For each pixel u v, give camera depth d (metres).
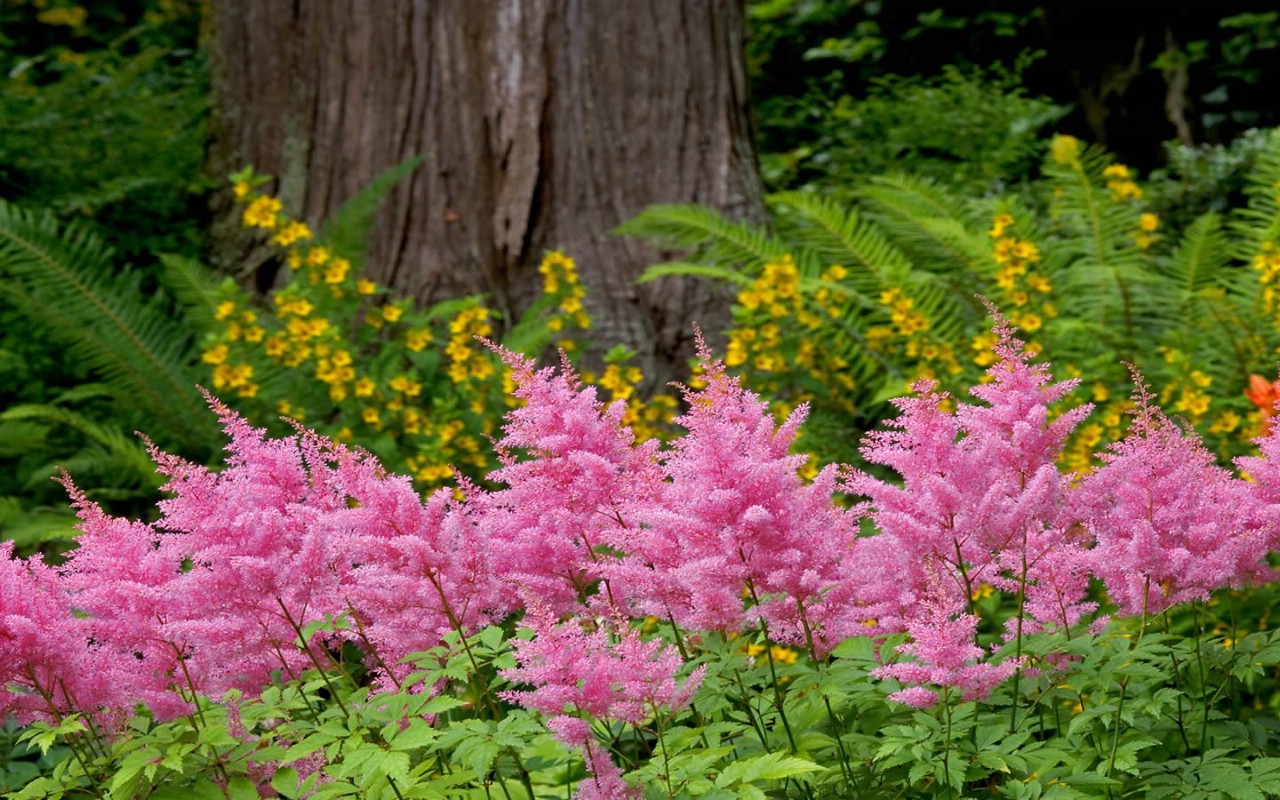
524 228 8.76
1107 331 7.12
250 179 7.64
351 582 3.66
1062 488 3.48
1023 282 7.06
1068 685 3.48
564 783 3.99
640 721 3.07
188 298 8.30
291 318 7.27
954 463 3.31
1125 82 13.77
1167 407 6.43
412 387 6.89
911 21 14.85
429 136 8.93
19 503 7.38
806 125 13.91
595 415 3.58
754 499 3.21
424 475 6.38
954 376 6.86
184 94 11.07
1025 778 3.40
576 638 3.05
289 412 7.28
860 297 7.42
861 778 3.50
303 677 3.61
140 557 3.38
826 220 8.09
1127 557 3.32
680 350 8.41
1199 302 7.46
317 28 9.35
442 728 3.65
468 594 3.47
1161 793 3.26
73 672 3.28
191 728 3.36
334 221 8.88
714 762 3.41
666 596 3.39
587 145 8.84
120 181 9.59
